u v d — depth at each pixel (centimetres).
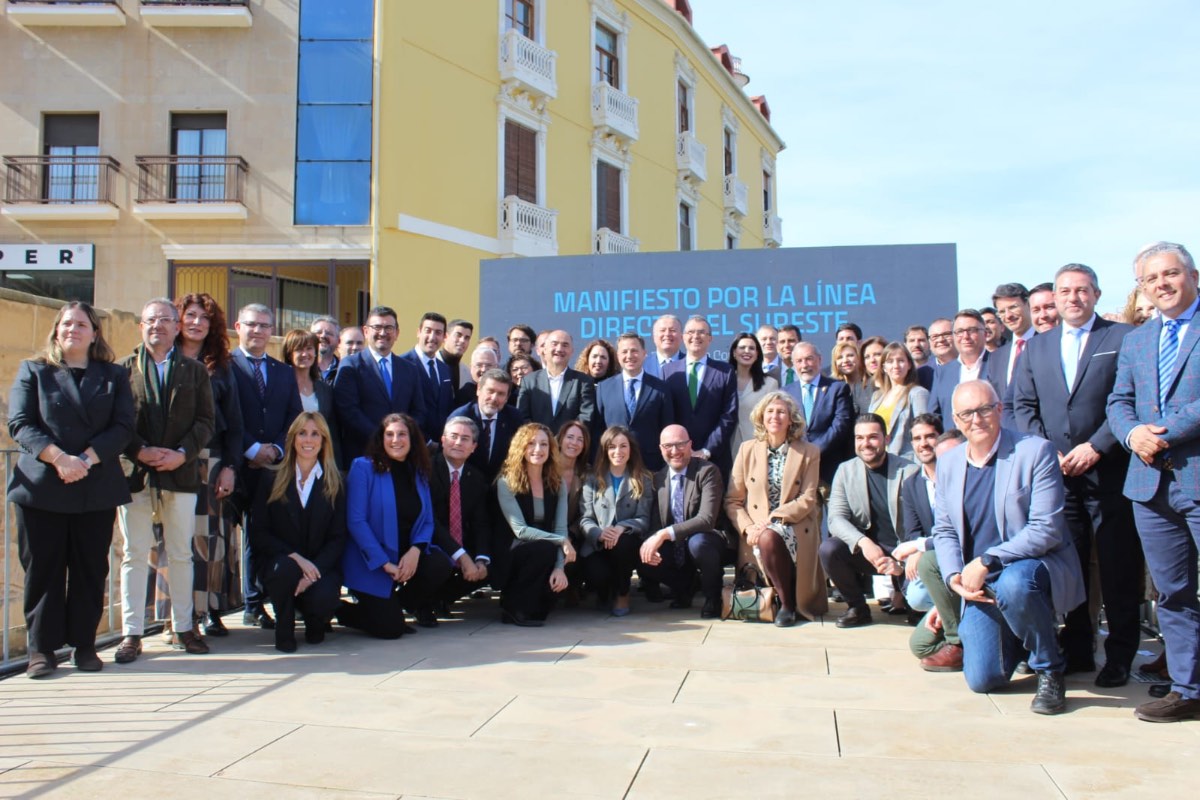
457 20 1719
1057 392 463
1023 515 421
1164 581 384
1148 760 327
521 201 1802
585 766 321
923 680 445
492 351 734
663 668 469
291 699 408
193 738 352
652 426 694
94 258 1568
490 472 647
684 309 982
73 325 450
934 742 348
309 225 1574
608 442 636
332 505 539
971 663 421
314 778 310
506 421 663
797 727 367
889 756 332
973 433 436
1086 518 462
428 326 706
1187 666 375
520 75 1800
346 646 527
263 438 573
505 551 605
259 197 1576
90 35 1588
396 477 580
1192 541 383
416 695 414
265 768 319
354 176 1584
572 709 392
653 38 2303
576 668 469
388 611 547
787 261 972
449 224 1681
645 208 2252
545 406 696
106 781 306
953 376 623
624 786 302
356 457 636
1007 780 307
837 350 736
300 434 535
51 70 1584
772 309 970
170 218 1566
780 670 465
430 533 582
